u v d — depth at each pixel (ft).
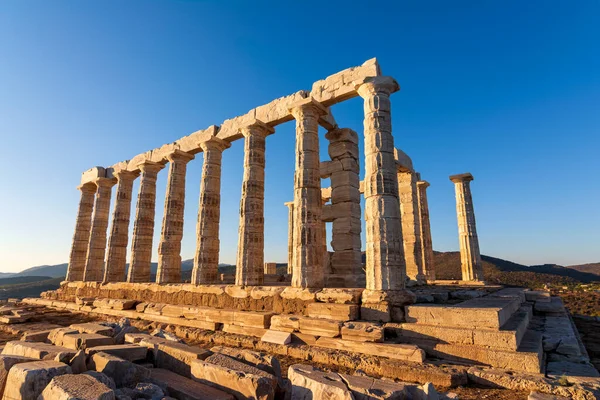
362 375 18.99
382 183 34.65
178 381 19.40
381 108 36.99
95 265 72.18
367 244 34.53
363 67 40.11
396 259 32.60
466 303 30.66
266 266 91.50
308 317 33.12
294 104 43.70
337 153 51.62
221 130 55.31
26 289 277.64
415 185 65.82
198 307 44.19
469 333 24.73
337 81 42.34
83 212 80.02
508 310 29.30
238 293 42.22
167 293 51.60
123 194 70.59
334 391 15.81
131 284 57.93
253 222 46.03
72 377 15.90
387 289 31.48
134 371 18.72
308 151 42.24
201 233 52.16
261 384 16.66
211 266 51.55
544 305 45.42
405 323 28.45
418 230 63.31
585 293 104.37
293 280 38.47
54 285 296.30
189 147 59.88
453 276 176.24
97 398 13.85
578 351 25.40
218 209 54.70
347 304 32.27
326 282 47.55
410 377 22.67
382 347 26.25
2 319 52.65
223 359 20.03
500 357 22.71
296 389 17.33
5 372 17.97
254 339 33.96
